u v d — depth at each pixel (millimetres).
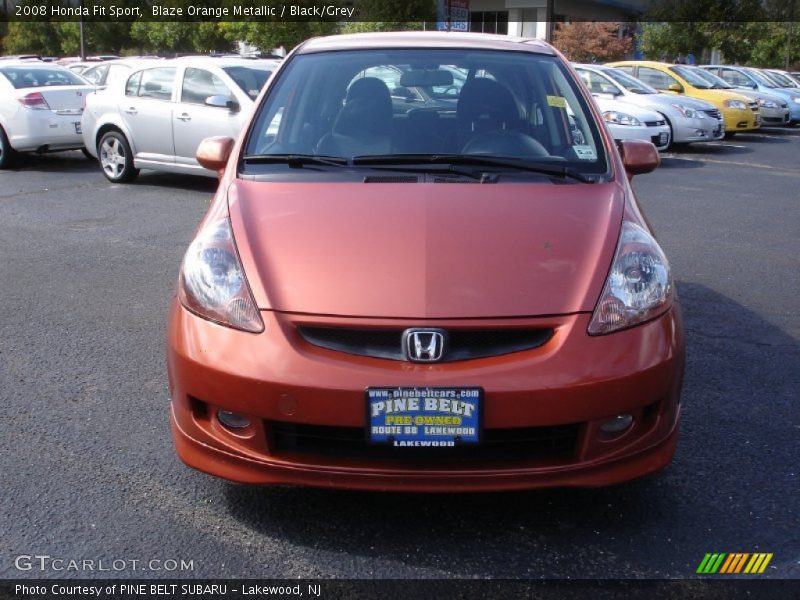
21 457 3488
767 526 2998
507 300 2768
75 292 5945
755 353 4805
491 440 2688
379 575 2713
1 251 7156
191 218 8648
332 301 2766
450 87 4055
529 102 3996
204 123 9961
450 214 3145
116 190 10445
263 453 2758
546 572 2729
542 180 3521
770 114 21703
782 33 36812
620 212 3252
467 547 2863
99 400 4094
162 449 3576
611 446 2760
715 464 3455
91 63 18094
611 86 15500
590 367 2686
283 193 3348
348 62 4184
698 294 6051
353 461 2727
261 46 24531
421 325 2689
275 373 2682
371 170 3582
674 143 16234
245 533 2949
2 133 12258
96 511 3084
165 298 5816
